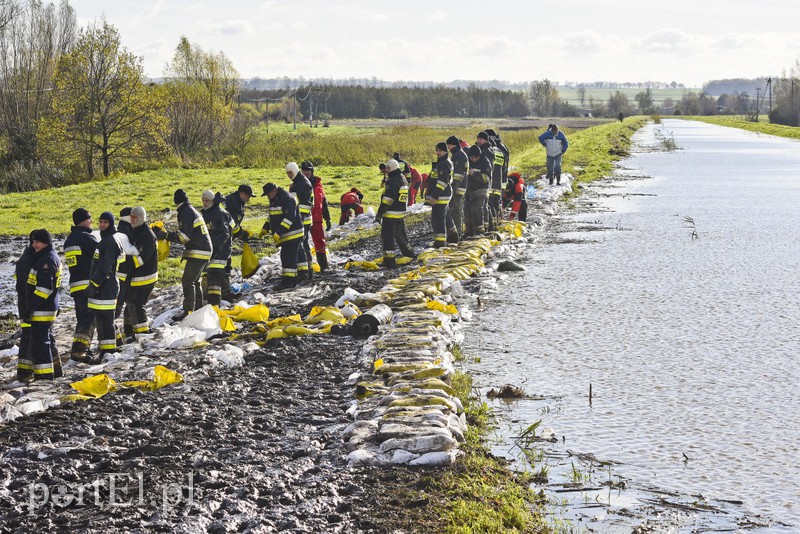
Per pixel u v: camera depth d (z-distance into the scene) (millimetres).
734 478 6594
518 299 12953
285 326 11188
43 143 49500
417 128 88500
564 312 12078
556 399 8453
